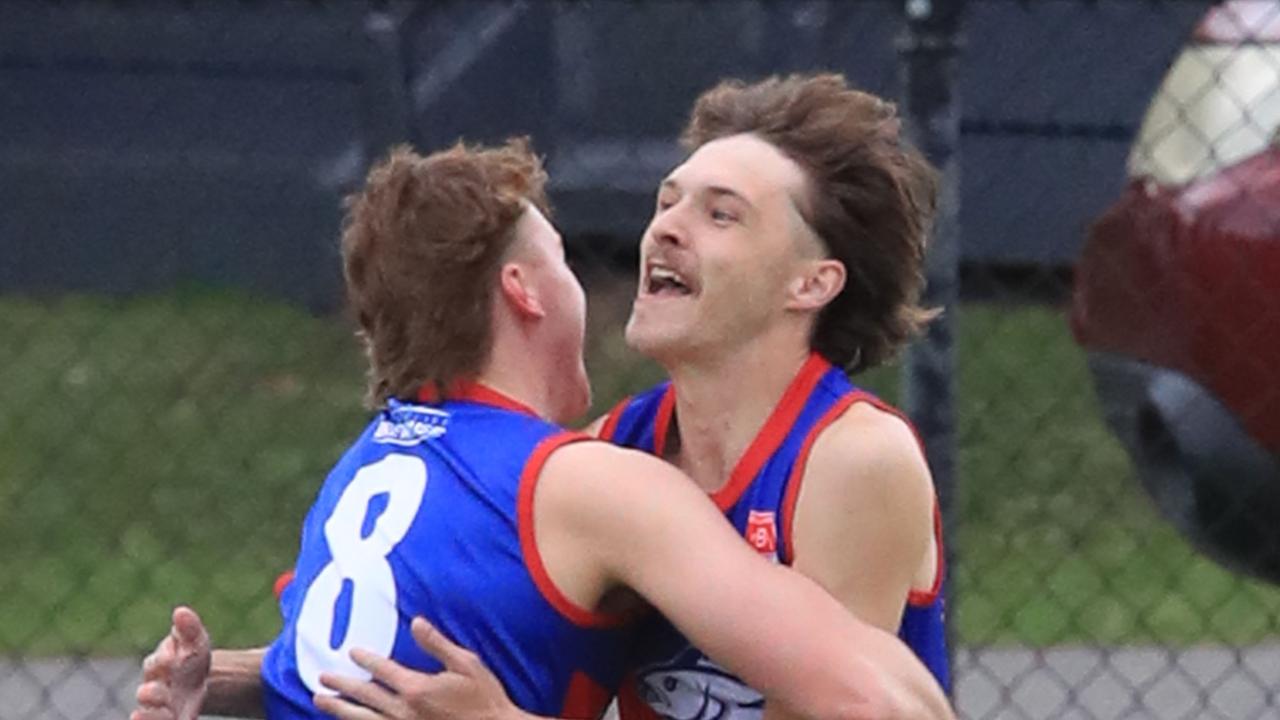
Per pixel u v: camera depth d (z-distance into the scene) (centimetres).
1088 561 2594
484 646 1005
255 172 3228
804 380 1055
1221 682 2170
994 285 2920
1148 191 1877
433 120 2689
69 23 2302
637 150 2780
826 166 1065
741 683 1045
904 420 1047
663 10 2622
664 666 1058
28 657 2320
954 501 1568
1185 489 1878
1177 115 1898
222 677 1147
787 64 2711
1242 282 1791
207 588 2566
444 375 1062
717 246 1052
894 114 1105
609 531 987
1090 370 1961
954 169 1543
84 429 3112
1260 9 1909
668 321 1063
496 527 1005
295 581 1089
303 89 2798
